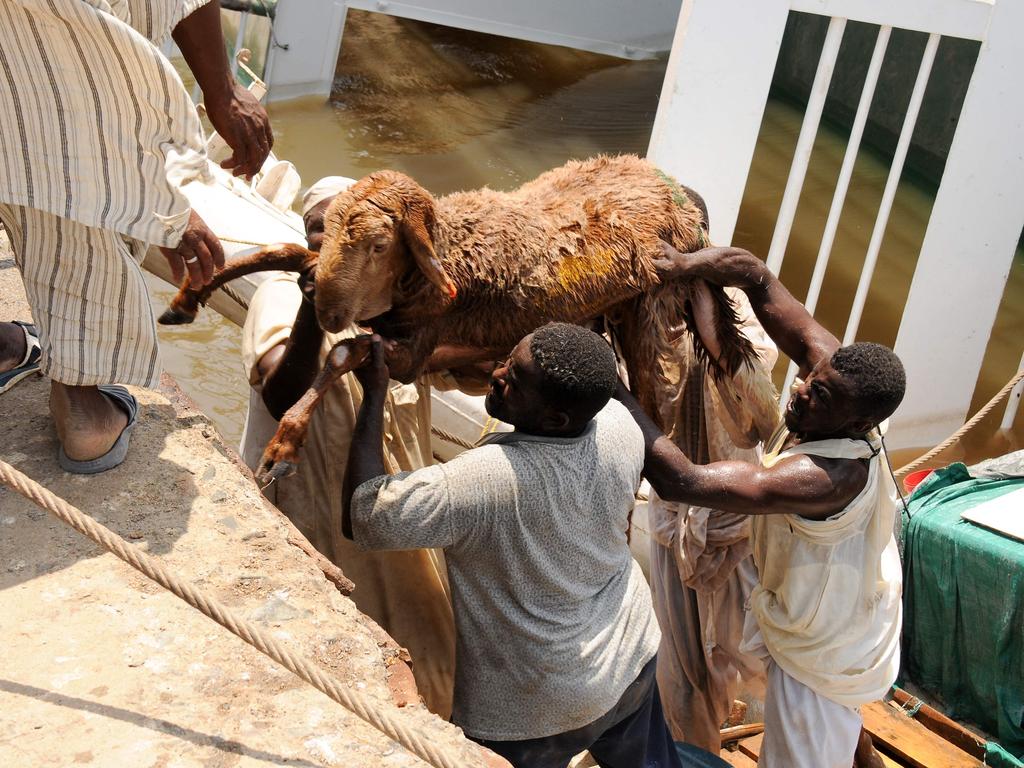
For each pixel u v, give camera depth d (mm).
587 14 12727
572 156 11570
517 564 2932
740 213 10758
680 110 6117
